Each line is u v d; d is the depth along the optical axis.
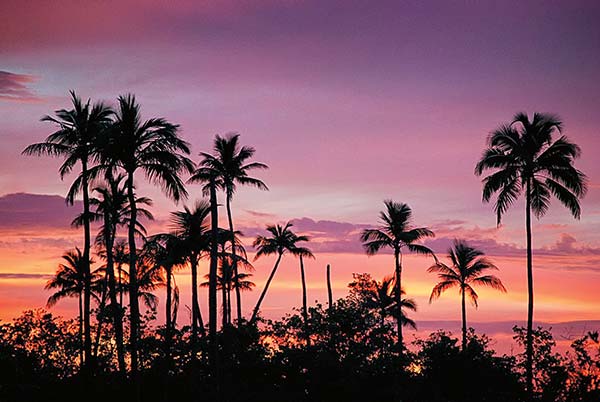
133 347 46.66
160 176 45.94
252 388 50.25
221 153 69.31
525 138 53.19
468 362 49.03
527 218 53.50
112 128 45.91
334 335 51.41
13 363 44.97
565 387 45.84
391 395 48.78
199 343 52.88
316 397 49.12
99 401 48.00
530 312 50.62
